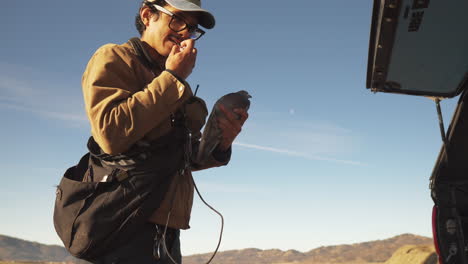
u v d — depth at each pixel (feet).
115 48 6.85
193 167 8.43
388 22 7.49
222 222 7.30
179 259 7.34
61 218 6.23
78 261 6.39
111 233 6.14
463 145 9.39
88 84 6.31
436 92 9.82
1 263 135.64
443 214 9.71
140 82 6.89
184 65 6.48
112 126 5.81
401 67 9.05
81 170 6.95
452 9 6.86
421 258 68.69
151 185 6.26
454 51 8.20
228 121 6.86
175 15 7.47
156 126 6.51
